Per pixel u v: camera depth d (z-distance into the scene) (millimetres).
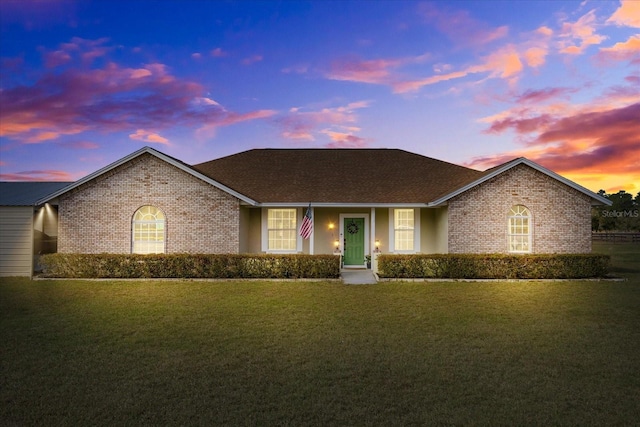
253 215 19422
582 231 17359
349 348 7523
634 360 6906
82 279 15523
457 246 17188
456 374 6285
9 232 17328
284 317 9883
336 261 15859
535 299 12016
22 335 8352
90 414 5055
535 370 6457
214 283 14773
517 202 17281
